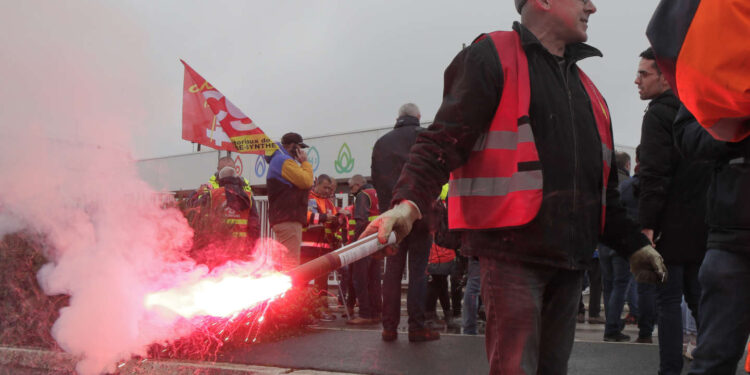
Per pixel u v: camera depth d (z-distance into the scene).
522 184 1.81
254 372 3.66
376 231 1.80
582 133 1.96
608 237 2.23
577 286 1.99
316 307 5.60
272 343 4.59
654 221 3.31
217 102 6.66
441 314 8.24
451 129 1.81
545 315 2.01
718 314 2.18
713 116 1.81
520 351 1.81
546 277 1.88
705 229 3.26
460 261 6.94
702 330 2.25
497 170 1.85
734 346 2.15
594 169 1.98
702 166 3.23
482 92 1.83
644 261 2.18
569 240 1.86
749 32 1.60
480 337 4.97
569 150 1.90
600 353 4.21
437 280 6.63
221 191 5.97
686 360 4.22
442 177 1.83
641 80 3.75
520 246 1.81
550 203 1.82
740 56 1.63
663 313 3.41
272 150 6.16
